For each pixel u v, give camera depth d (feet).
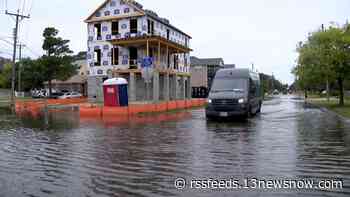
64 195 19.45
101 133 46.06
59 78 164.86
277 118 64.80
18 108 108.99
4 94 211.00
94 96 130.00
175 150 32.58
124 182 21.93
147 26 123.13
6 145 36.83
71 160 28.81
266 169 24.75
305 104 122.93
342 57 85.66
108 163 27.45
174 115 76.23
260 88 82.38
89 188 20.72
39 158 29.84
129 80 124.67
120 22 125.80
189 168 25.38
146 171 24.68
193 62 239.50
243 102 59.11
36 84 190.80
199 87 207.00
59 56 155.84
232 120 61.36
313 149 32.09
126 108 77.87
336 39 86.48
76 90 209.67
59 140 40.11
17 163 27.94
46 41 153.99
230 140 38.19
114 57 126.41
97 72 129.70
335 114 71.67
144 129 49.85
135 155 30.45
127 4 123.44
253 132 44.70
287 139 38.32
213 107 60.08
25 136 43.96
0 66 278.87
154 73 113.80
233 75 63.87
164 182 21.83
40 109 104.37
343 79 92.53
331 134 41.91
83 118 71.31
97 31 130.52
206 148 33.40
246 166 25.72
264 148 32.91
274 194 19.19
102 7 128.26
